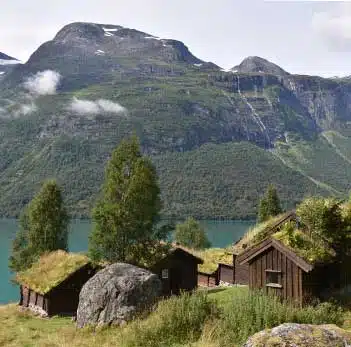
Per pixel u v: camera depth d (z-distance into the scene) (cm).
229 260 4500
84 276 4278
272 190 9062
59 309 4100
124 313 2542
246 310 1986
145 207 4616
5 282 10119
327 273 2617
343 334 1329
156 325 2048
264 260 2695
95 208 4688
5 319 3778
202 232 10444
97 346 2119
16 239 6825
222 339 1803
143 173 4644
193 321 2027
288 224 2784
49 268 4409
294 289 2536
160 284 2773
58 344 2297
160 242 4828
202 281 4850
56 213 6338
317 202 2755
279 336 1320
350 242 2680
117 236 4544
